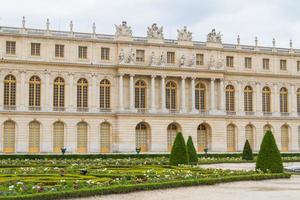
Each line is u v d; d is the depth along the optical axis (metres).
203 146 114.06
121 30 108.44
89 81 106.50
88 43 106.75
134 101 108.56
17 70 101.50
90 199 34.75
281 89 123.12
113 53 108.38
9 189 34.53
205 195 37.19
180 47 112.69
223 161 82.81
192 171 54.25
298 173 58.69
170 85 112.31
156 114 108.94
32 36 102.50
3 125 100.31
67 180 42.44
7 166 63.25
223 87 115.56
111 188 37.56
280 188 41.84
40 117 102.38
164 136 109.69
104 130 107.50
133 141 107.25
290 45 124.38
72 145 104.19
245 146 88.75
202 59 115.19
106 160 78.06
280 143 121.75
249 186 43.62
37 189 35.12
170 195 37.19
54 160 77.19
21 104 101.31
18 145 100.75
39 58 103.00
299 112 124.44
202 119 112.94
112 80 108.12
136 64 108.44
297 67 125.00
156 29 111.38
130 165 66.19
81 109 105.75
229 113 117.25
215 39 116.00
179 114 110.81
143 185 39.91
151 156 89.75
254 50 120.44
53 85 103.94
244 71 118.88
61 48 105.00
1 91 100.19
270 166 52.81
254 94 119.94
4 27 101.12
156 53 110.81
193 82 112.44
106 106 107.88
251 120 119.00
